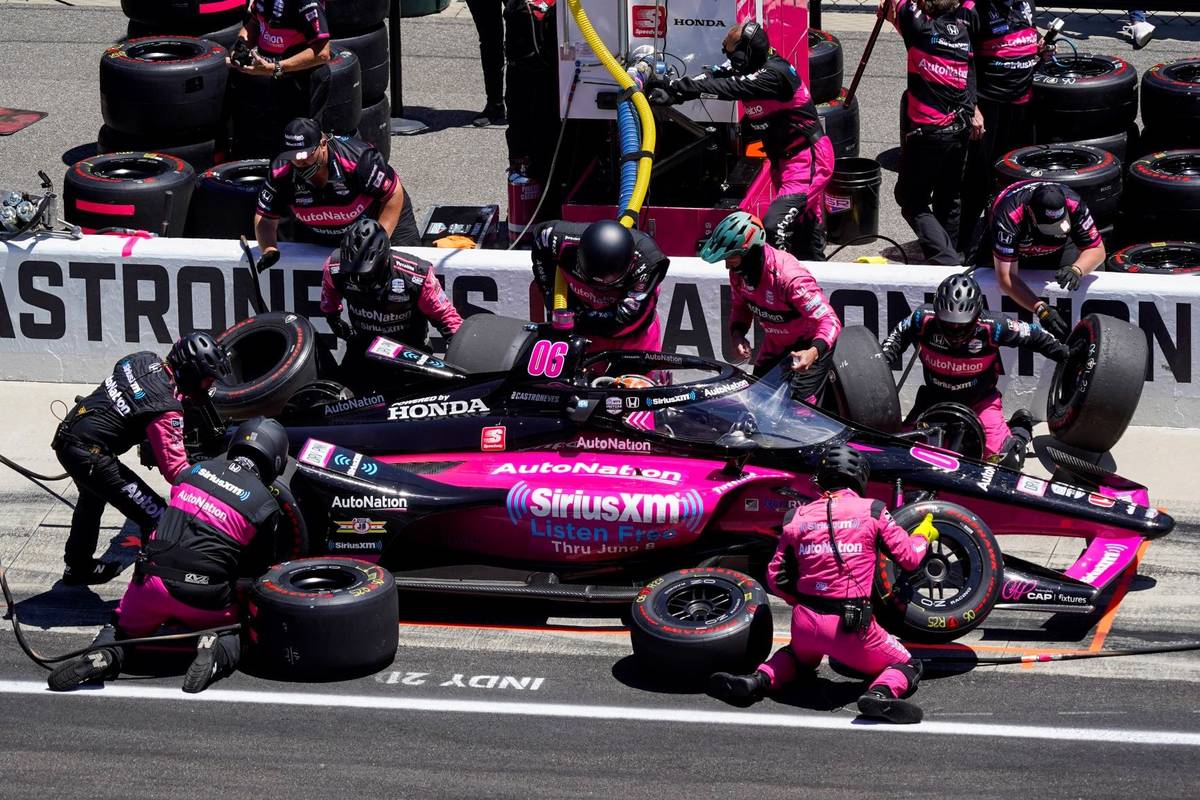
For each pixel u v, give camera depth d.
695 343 38.84
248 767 24.03
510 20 43.28
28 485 35.09
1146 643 27.67
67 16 68.31
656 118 40.56
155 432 28.75
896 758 23.94
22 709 25.98
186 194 42.94
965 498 29.25
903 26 41.03
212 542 26.72
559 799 22.94
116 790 23.41
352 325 36.16
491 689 26.56
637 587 28.28
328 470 29.56
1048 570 28.08
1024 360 36.94
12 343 40.47
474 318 34.59
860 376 32.81
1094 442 33.84
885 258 45.88
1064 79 44.75
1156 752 24.00
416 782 23.50
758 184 41.12
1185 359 36.12
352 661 26.78
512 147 44.84
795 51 40.00
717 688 25.67
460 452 30.78
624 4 39.75
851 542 24.86
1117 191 40.62
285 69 46.09
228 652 26.84
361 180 37.50
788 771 23.62
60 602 30.25
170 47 49.03
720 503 28.91
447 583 28.55
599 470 29.73
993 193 41.75
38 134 54.47
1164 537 31.81
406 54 63.88
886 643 25.20
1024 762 23.75
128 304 39.97
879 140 53.94
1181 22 64.31
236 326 36.94
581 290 33.69
